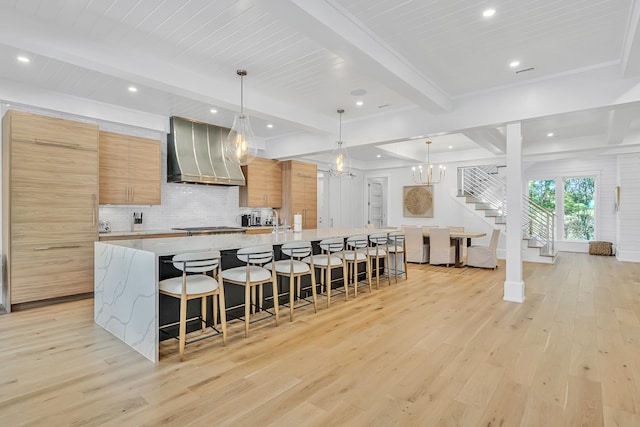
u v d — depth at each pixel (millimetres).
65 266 4098
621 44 3217
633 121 5941
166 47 3266
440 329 3309
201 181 5617
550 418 1886
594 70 3680
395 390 2186
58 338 3029
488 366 2523
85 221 4250
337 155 5160
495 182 9406
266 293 3969
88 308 3918
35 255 3887
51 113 4457
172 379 2309
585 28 2941
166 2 2566
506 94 4238
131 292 2850
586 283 5410
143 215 5500
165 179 5742
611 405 2010
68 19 2781
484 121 4402
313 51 3377
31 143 3850
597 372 2426
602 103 3633
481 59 3549
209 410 1956
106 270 3271
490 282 5492
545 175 9477
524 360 2625
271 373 2406
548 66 3711
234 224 6824
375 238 4996
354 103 4930
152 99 4633
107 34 3020
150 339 2602
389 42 3188
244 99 4363
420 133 4996
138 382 2264
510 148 4328
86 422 1835
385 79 3525
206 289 2768
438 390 2186
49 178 3975
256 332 3215
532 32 3012
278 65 3682
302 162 7566
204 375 2369
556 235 9375
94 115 4688
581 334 3176
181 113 5312
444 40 3158
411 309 3971
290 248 3629
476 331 3254
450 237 7039
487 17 2781
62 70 3686
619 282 5480
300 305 4070
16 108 4219
